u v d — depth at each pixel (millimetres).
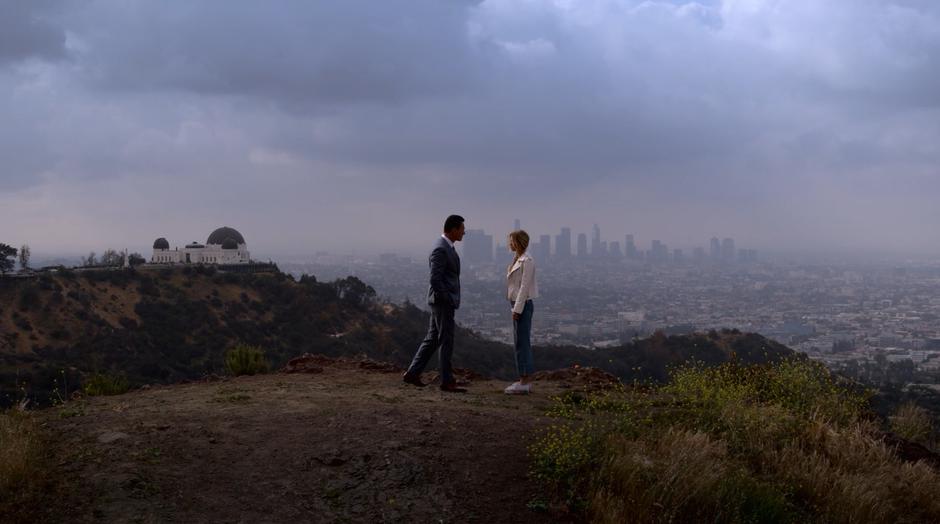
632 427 6551
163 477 4898
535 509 5125
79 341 52062
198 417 6414
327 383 9203
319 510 4738
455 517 4863
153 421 6188
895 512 6195
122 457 5156
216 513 4527
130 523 4262
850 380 9211
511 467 5715
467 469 5562
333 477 5184
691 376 8375
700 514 5285
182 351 54312
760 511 5551
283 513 4633
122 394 8781
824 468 6457
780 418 7598
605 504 5137
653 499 5246
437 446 5891
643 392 8516
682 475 5477
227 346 56719
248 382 9438
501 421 6793
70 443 5453
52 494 4508
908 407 9523
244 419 6387
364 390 8555
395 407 7023
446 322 8789
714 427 7086
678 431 6535
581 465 5652
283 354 56562
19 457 4730
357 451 5605
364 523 4652
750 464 6578
